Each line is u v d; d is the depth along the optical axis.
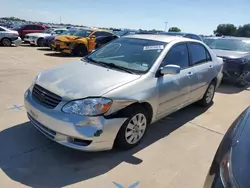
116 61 3.69
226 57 7.24
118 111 2.92
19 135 3.45
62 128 2.73
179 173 2.91
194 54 4.41
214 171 1.86
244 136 2.00
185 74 3.99
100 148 2.86
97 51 4.20
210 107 5.32
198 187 2.71
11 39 15.63
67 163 2.91
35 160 2.92
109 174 2.78
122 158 3.10
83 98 2.77
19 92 5.39
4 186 2.46
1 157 2.93
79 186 2.55
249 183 1.55
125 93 2.95
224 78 7.39
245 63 7.17
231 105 5.60
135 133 3.28
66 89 2.90
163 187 2.66
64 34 14.20
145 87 3.21
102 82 3.03
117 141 3.11
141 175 2.81
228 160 1.81
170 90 3.64
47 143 3.29
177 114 4.75
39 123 3.01
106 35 14.24
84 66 3.61
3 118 3.96
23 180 2.58
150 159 3.13
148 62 3.54
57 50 12.70
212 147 3.59
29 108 3.12
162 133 3.89
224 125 4.41
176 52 3.94
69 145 2.78
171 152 3.35
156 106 3.46
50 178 2.64
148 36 4.29
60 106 2.79
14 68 8.11
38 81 3.24
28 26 18.78
